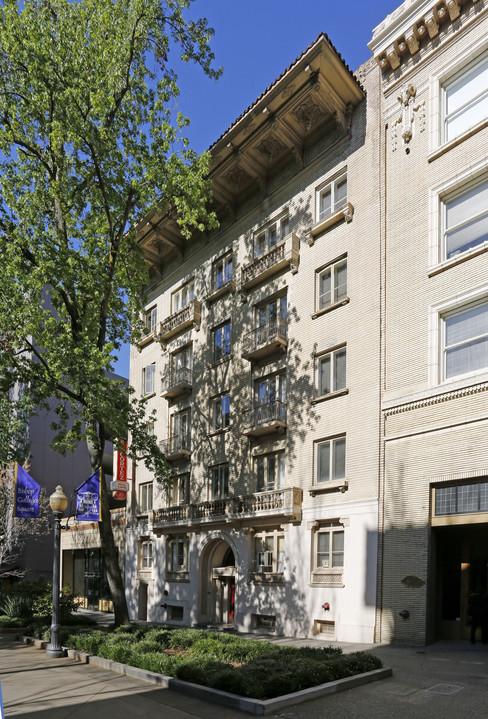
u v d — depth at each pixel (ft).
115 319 67.46
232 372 84.64
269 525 72.13
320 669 32.68
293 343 74.23
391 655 44.86
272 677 30.48
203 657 37.50
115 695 31.73
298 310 74.33
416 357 56.70
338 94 69.67
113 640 45.24
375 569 56.49
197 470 89.20
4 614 77.10
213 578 83.82
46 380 56.90
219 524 80.74
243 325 84.17
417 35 61.82
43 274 56.29
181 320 97.96
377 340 61.82
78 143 56.90
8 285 54.85
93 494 57.88
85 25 58.13
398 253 61.16
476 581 51.01
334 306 68.28
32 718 27.32
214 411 88.58
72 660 44.57
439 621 52.19
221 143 80.02
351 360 64.80
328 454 66.59
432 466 52.60
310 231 73.46
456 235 56.03
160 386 104.88
